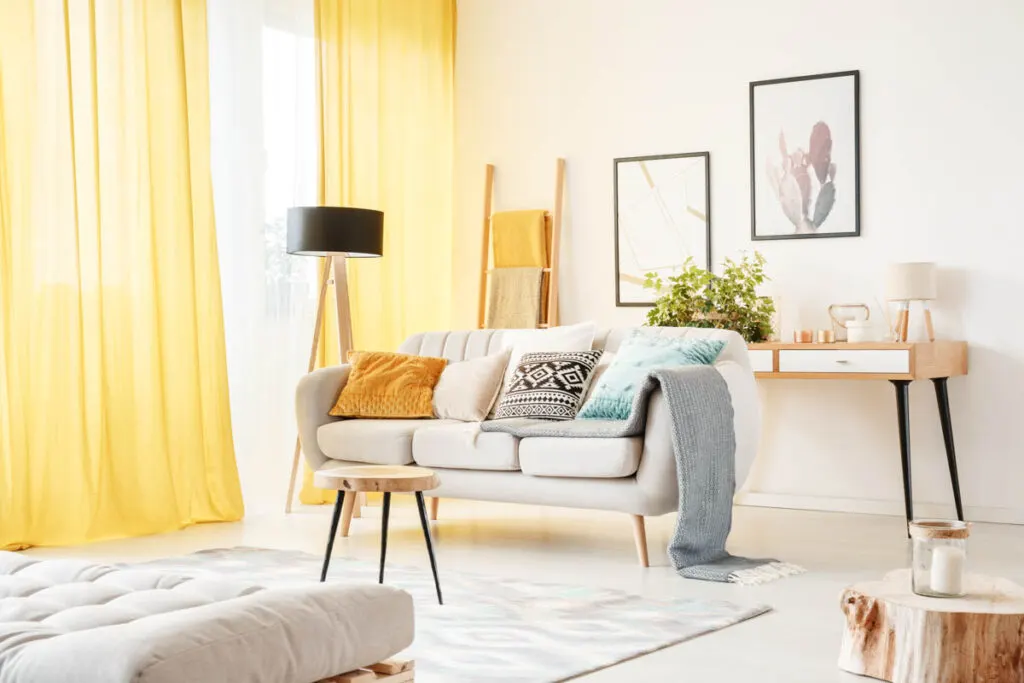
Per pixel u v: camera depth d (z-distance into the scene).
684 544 3.76
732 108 5.56
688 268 5.69
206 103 4.98
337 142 5.73
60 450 4.36
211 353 4.98
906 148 5.11
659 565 3.92
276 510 5.34
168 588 1.98
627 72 5.87
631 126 5.86
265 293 5.37
